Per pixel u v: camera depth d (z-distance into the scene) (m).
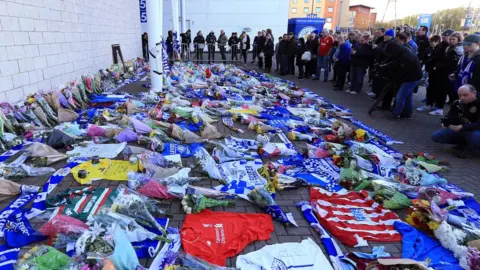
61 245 2.74
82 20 9.18
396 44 7.18
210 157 4.56
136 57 16.50
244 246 2.92
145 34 16.97
